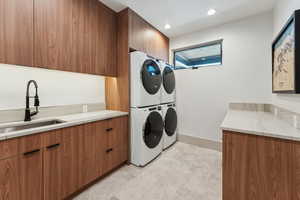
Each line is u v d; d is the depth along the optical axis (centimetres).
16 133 110
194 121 308
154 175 197
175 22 262
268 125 137
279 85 175
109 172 200
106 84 257
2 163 105
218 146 279
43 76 183
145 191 166
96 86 248
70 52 167
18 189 112
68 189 147
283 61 160
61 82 202
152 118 235
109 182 182
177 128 330
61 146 140
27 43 133
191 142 312
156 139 245
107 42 213
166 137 282
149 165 224
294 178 105
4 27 120
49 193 132
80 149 157
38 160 124
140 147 216
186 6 213
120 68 228
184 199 154
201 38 294
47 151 130
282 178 108
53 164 134
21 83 165
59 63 157
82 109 223
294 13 126
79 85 224
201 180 187
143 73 216
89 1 187
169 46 337
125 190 168
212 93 285
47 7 146
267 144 113
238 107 259
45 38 145
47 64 147
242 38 252
